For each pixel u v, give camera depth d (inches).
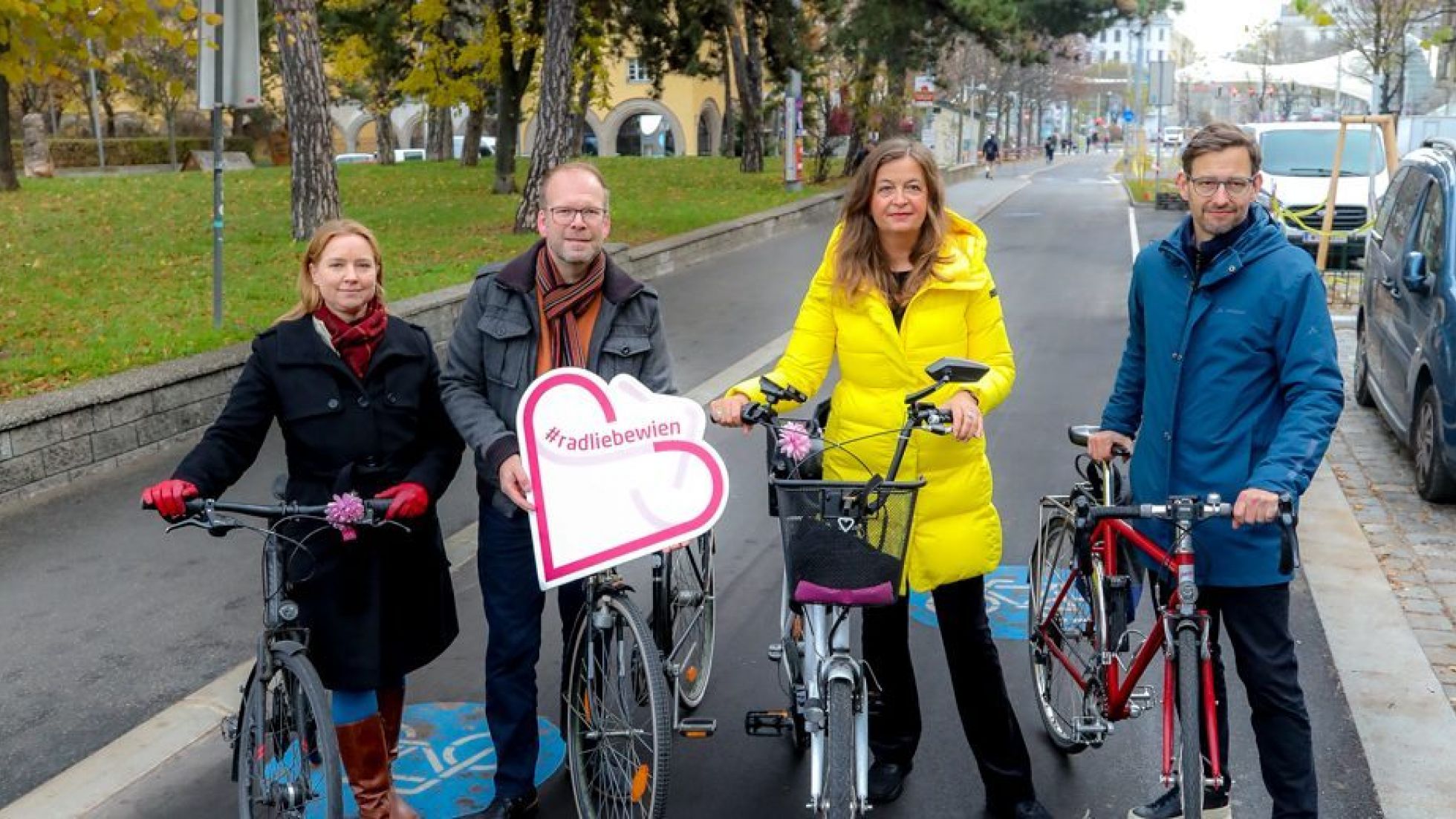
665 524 150.4
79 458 312.7
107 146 1914.4
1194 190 141.6
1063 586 177.6
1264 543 141.8
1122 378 163.5
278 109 2048.5
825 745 143.0
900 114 1288.1
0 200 804.0
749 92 1380.4
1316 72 1614.2
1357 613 225.5
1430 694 193.6
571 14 702.5
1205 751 146.2
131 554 264.1
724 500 150.2
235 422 151.2
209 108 410.0
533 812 165.6
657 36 1225.4
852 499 134.8
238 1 407.5
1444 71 1386.6
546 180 157.3
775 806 167.2
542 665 213.6
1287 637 145.2
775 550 266.4
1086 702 169.3
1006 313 569.9
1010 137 3555.6
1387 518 284.5
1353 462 331.3
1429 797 164.6
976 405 143.0
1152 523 151.9
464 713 196.2
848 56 1210.0
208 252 584.1
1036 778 173.9
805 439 146.8
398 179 1144.2
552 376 148.6
